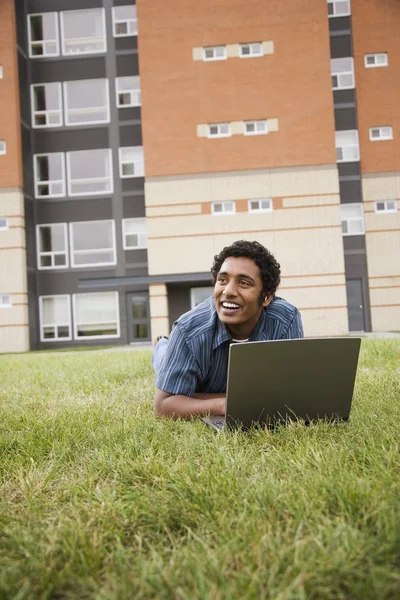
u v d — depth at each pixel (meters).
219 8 17.75
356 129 18.47
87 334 18.72
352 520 1.24
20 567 1.11
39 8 19.23
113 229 18.75
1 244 17.78
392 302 18.11
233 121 17.67
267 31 17.61
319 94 17.48
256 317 2.57
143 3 17.84
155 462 1.80
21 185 17.95
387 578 0.99
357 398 2.92
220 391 2.85
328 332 17.27
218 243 17.69
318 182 17.47
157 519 1.37
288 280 17.47
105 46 19.12
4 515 1.43
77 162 19.09
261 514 1.32
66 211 18.92
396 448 1.72
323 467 1.64
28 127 18.95
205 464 1.75
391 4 18.45
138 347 14.84
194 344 2.62
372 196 18.30
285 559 1.08
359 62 18.47
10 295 17.73
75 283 18.75
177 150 17.80
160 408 2.64
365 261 18.28
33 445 2.25
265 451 1.96
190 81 17.78
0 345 17.64
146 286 18.53
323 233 17.44
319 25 17.50
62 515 1.40
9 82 17.91
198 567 1.02
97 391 4.00
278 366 2.21
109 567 1.11
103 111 19.20
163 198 17.81
